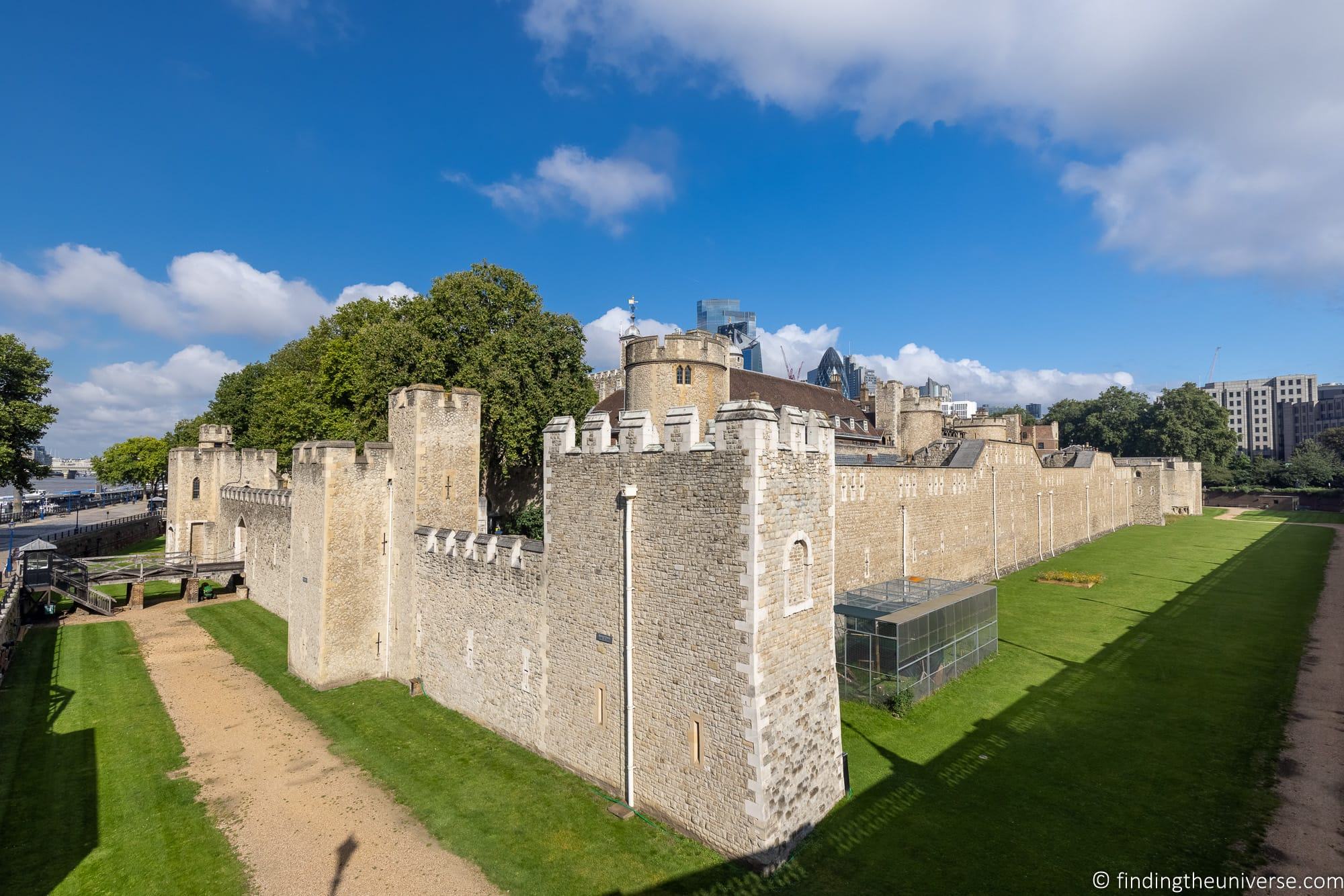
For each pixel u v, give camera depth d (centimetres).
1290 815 1738
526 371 4238
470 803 1911
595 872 1596
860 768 2034
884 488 3722
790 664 1702
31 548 4056
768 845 1570
